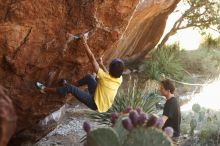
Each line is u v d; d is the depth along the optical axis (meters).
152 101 9.80
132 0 5.75
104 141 3.27
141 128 3.12
